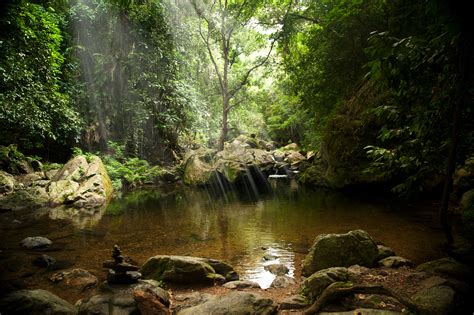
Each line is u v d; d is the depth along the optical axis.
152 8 16.34
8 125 12.19
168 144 19.59
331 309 3.45
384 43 3.70
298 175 18.05
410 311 3.17
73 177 11.72
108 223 8.45
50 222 8.48
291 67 15.91
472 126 3.96
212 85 23.66
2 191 10.41
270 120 27.28
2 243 6.61
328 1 12.91
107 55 16.38
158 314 3.36
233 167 15.89
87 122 15.82
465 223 6.56
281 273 5.06
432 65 3.74
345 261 4.82
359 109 11.30
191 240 6.90
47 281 4.77
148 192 14.30
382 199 10.62
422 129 4.11
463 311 3.15
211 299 3.70
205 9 20.44
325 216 8.67
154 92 17.47
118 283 4.11
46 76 11.23
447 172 3.70
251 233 7.37
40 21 10.62
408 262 4.85
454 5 2.02
